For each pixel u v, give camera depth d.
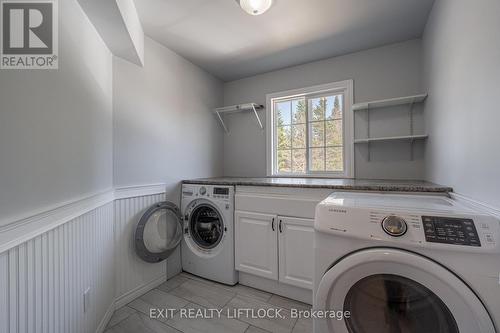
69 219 1.04
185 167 2.31
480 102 0.93
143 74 1.86
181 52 2.21
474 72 0.98
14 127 0.77
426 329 0.78
